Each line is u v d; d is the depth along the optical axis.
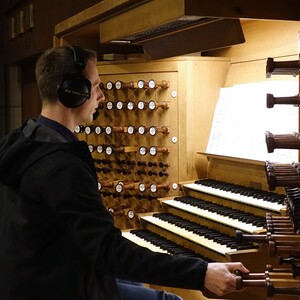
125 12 3.68
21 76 7.64
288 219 2.27
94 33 4.76
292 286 2.04
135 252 1.84
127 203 4.59
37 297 1.91
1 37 7.62
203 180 4.13
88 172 1.91
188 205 3.85
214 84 4.29
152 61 4.36
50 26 5.82
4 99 7.65
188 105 4.23
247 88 3.96
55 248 1.93
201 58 4.24
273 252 1.98
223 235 3.38
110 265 1.83
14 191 1.98
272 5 2.85
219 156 3.94
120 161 4.59
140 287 2.66
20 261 1.91
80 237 1.83
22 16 6.58
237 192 3.62
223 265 1.91
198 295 3.47
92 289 1.99
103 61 4.68
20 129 2.10
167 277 1.85
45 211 1.90
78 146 1.93
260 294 2.75
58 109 2.10
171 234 3.75
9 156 1.94
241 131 3.87
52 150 1.90
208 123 4.29
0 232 1.99
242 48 4.18
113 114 4.64
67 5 5.59
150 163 4.39
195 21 3.36
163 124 4.34
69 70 2.08
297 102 2.20
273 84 3.71
